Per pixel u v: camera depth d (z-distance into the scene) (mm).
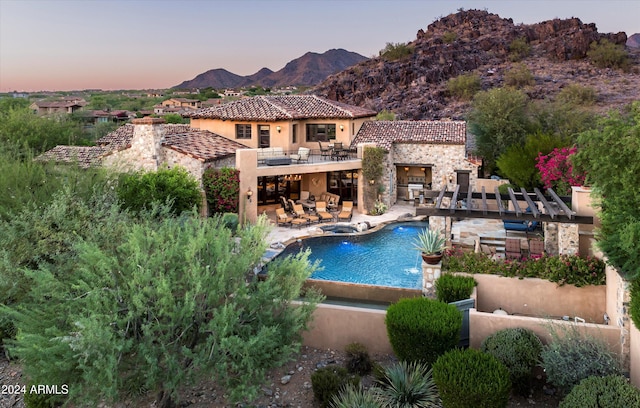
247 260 8469
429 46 99125
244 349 7047
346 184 31922
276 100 34375
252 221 25938
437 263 13422
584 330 9695
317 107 33656
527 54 100688
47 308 7789
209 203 24953
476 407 7844
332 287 15117
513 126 39500
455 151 31297
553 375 8805
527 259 13789
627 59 90125
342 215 27328
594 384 7734
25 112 40281
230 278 8375
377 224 26547
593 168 11039
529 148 27156
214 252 8414
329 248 22281
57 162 16625
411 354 9828
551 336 9602
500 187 26625
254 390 7266
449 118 67438
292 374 10492
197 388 9750
